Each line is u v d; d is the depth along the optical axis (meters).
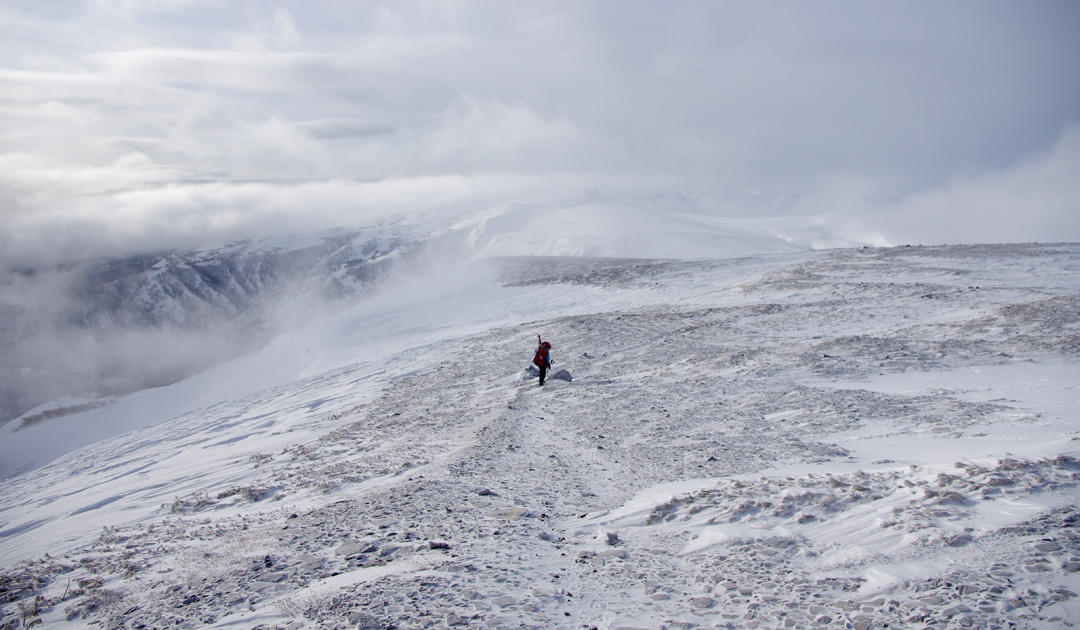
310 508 8.97
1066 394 11.27
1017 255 35.41
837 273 36.25
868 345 18.30
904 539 5.09
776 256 51.88
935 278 31.05
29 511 15.11
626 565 5.42
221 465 15.01
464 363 26.53
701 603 4.52
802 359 17.28
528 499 7.95
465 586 5.02
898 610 4.03
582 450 10.96
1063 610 3.71
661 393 15.67
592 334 26.98
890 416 10.91
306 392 28.12
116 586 6.58
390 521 7.34
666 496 7.33
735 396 14.37
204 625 4.94
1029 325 18.06
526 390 18.70
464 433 13.55
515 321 38.62
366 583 5.24
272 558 6.45
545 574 5.32
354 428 17.12
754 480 7.50
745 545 5.55
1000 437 8.48
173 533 8.86
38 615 6.09
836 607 4.21
